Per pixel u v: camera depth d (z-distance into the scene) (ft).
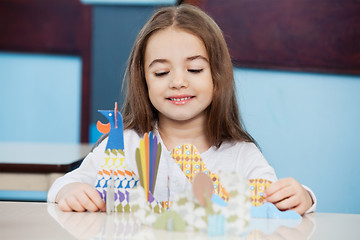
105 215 3.43
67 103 13.60
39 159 6.51
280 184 3.70
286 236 2.82
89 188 3.66
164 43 4.27
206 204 2.85
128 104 5.10
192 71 4.32
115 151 3.63
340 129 11.84
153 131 4.86
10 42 13.56
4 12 13.51
